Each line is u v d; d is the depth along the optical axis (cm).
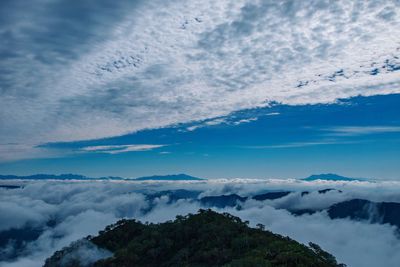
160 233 15200
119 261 13638
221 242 13312
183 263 12569
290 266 10194
